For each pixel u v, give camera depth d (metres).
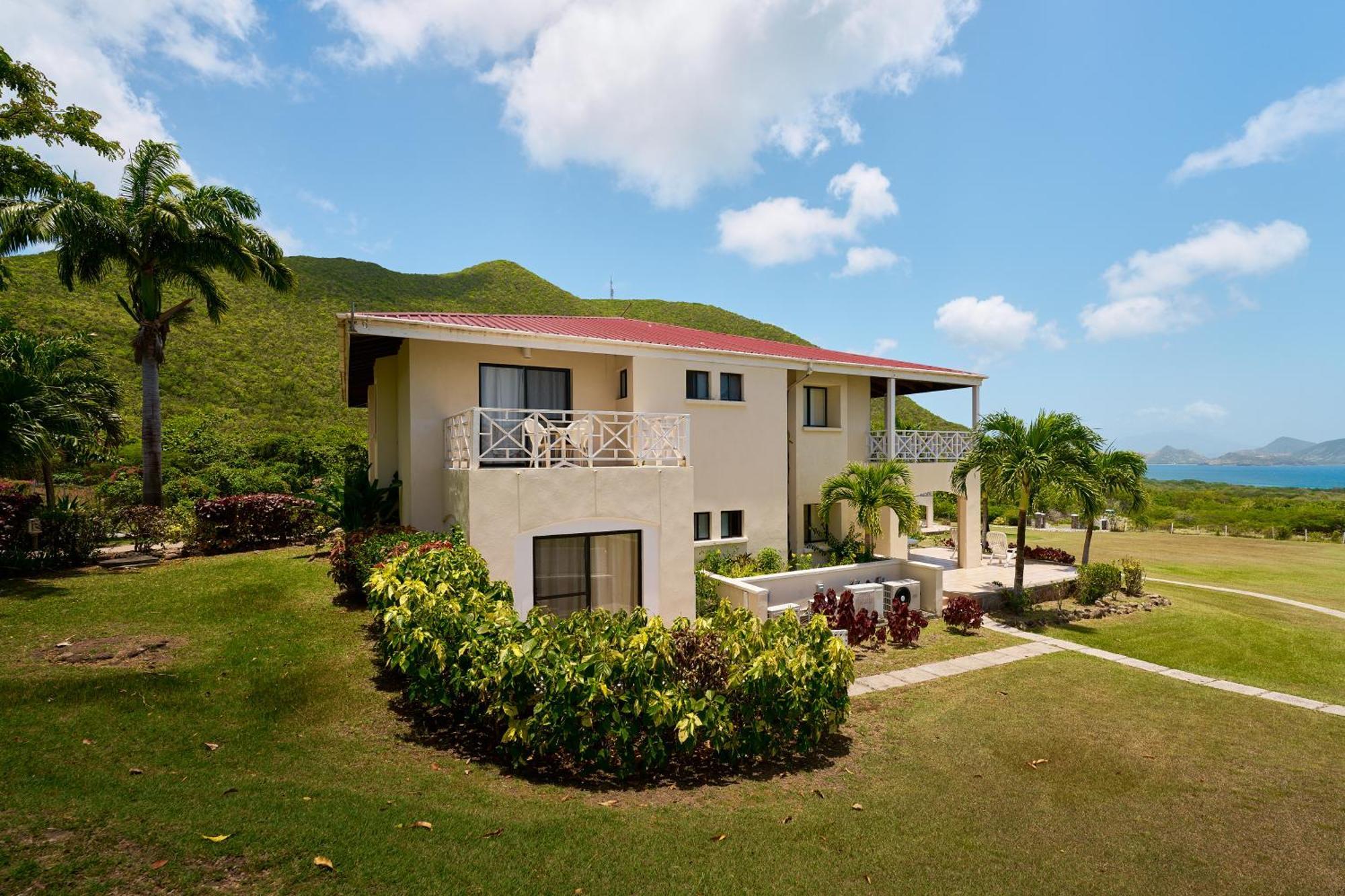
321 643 8.18
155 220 17.66
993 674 10.17
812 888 4.13
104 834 3.69
